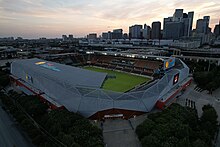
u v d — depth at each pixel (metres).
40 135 51.72
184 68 114.69
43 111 68.75
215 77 115.44
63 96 72.25
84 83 73.56
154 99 74.88
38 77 87.06
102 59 182.00
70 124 55.22
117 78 128.88
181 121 56.09
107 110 66.38
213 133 55.31
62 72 89.12
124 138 55.25
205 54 190.88
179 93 97.00
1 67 148.12
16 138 55.12
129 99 67.94
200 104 84.25
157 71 127.88
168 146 42.91
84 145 45.97
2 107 76.50
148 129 52.25
